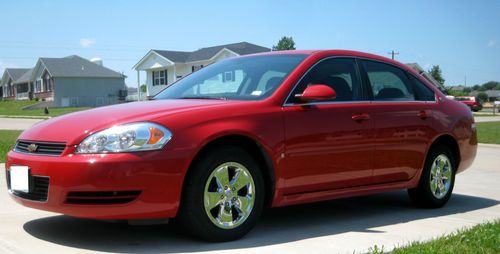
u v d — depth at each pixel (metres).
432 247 4.04
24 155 4.32
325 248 4.32
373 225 5.28
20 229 4.79
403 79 6.04
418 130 5.84
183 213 4.23
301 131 4.79
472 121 6.69
